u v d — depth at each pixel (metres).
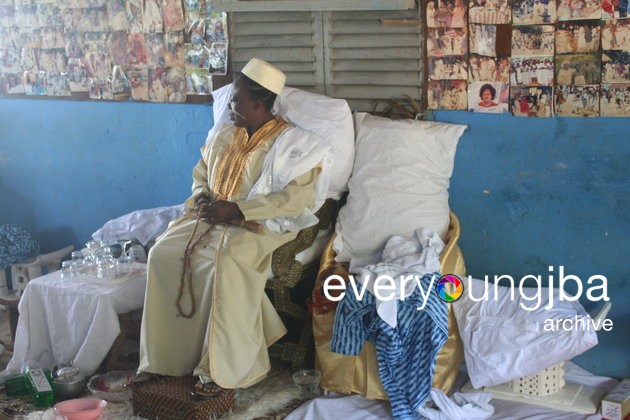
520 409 3.60
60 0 5.01
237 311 3.55
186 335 3.70
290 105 3.96
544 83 3.73
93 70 5.00
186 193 4.85
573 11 3.61
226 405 3.54
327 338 3.70
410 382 3.50
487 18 3.80
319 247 4.04
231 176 3.92
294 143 3.83
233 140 3.97
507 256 3.99
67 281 4.04
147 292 3.74
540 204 3.86
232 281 3.55
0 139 5.50
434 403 3.52
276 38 4.31
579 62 3.64
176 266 3.69
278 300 3.85
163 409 3.53
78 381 3.79
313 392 3.74
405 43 4.00
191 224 3.89
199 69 4.60
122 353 4.30
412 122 3.93
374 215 3.82
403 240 3.72
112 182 5.12
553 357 3.39
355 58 4.14
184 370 3.72
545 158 3.80
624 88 3.57
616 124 3.62
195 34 4.57
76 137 5.19
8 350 4.54
